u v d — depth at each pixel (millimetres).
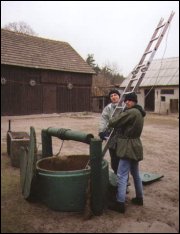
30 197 5375
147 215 5055
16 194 5828
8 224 4617
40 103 25188
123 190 5102
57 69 25938
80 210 5105
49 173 5176
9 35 25531
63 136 5891
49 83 25734
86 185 5062
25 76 24172
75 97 27750
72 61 28062
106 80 48938
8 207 5234
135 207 5371
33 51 25906
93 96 32625
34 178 5148
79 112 27844
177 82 28938
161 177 7141
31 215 4949
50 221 4754
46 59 26109
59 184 5047
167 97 29875
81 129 16016
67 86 26969
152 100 32156
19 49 25000
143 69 5793
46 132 6406
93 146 4914
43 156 6504
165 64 33344
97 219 4855
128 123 5047
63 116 24578
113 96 5934
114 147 5672
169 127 17766
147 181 6680
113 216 4984
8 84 23188
